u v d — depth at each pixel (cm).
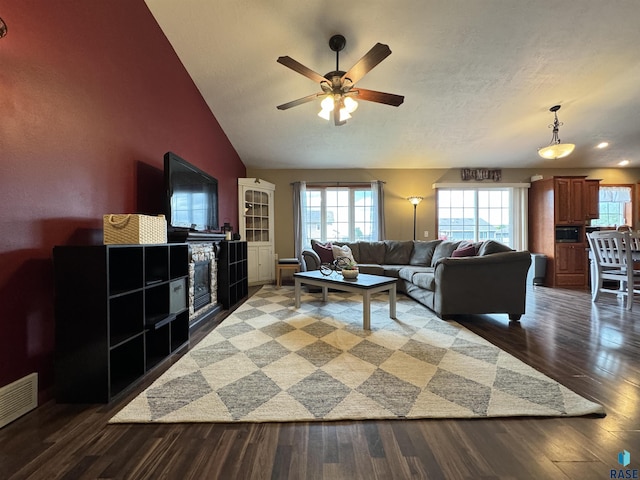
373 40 263
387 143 486
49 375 153
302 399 152
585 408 141
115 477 104
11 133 135
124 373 178
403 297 408
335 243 533
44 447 118
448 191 591
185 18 251
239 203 519
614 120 409
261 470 107
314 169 589
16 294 137
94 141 185
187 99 317
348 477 104
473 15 239
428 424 133
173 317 207
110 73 200
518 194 577
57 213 158
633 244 392
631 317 305
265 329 266
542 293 441
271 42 272
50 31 154
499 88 337
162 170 266
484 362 195
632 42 265
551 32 255
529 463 109
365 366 190
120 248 169
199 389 162
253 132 451
